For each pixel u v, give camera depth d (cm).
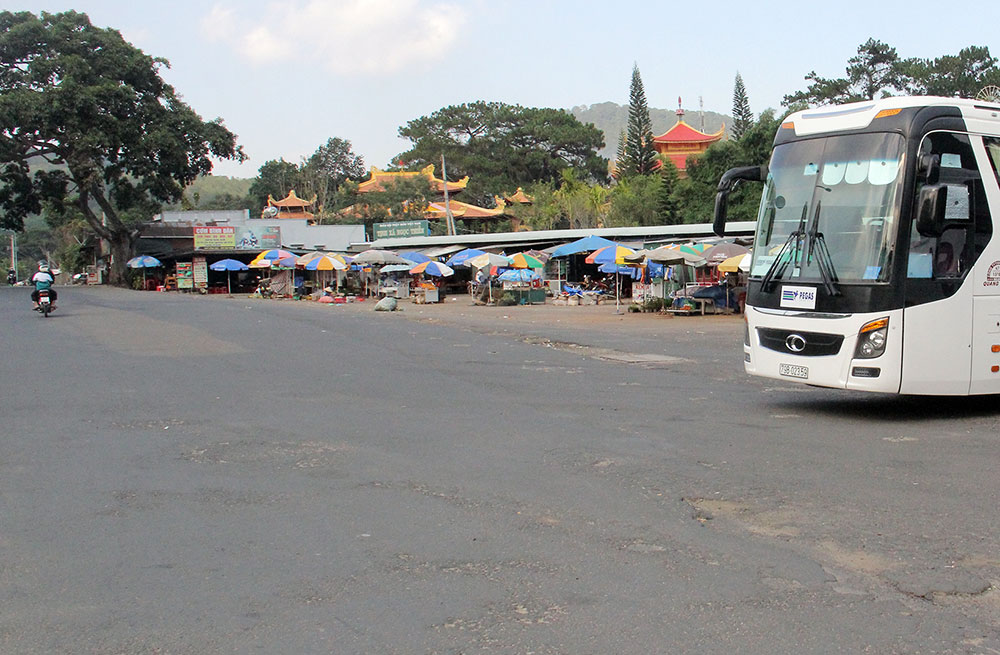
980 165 1002
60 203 6212
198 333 2197
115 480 739
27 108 5516
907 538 574
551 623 446
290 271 5112
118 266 6231
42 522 623
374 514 636
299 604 473
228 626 446
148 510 650
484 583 500
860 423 982
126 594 490
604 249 3484
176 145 5925
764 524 606
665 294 3419
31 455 837
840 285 978
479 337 2142
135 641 431
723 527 600
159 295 4603
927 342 959
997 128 1025
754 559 537
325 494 690
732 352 1791
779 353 1041
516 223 8031
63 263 8856
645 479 728
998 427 956
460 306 3953
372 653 415
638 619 450
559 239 4962
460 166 9162
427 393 1214
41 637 437
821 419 1007
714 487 701
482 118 9388
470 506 654
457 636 432
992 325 995
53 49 5953
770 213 1073
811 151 1043
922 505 648
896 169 964
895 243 954
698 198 6138
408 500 671
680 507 647
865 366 958
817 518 618
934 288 963
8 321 2758
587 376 1402
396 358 1656
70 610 469
